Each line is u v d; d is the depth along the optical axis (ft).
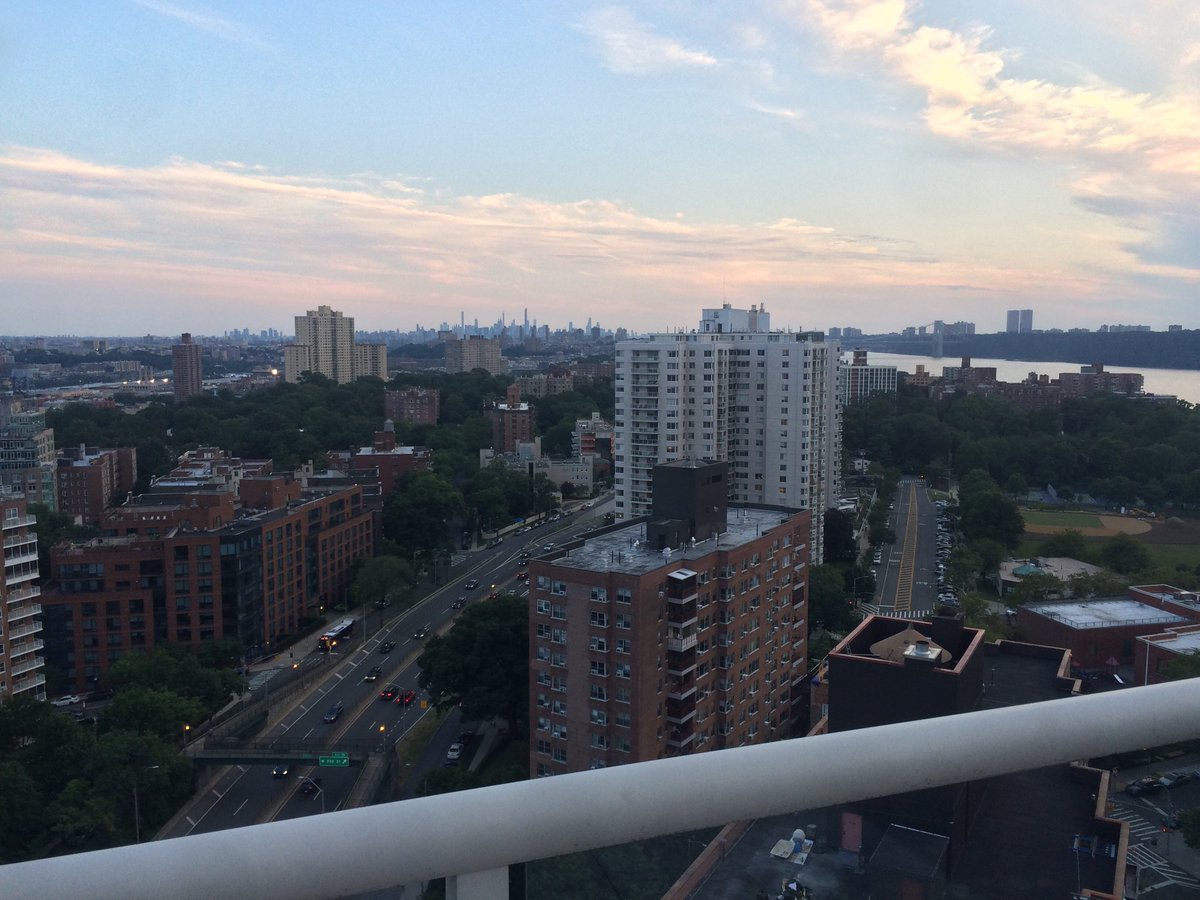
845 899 23.18
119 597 299.79
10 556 255.09
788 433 368.27
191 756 212.23
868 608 342.64
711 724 184.55
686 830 16.01
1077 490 575.79
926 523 504.02
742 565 188.65
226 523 325.42
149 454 636.07
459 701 232.53
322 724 247.50
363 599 342.23
